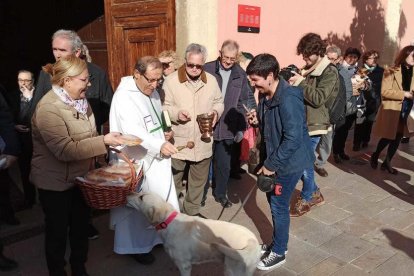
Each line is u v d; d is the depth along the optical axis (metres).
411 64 4.88
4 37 7.25
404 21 9.24
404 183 5.09
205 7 4.96
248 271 2.42
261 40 5.86
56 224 2.48
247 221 3.97
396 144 5.35
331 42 7.21
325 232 3.76
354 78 5.60
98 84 3.38
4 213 3.77
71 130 2.37
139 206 2.50
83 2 5.95
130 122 2.82
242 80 4.20
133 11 5.12
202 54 3.33
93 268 3.13
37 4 6.82
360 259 3.30
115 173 2.48
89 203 2.45
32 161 2.44
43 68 2.51
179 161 3.60
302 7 6.39
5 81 7.41
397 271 3.13
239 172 5.28
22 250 3.38
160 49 4.96
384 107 5.16
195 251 2.47
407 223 3.96
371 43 8.27
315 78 3.94
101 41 5.83
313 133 4.04
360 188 4.90
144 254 3.18
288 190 2.94
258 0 5.65
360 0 7.64
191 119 3.50
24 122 3.91
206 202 4.40
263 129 2.91
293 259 3.29
